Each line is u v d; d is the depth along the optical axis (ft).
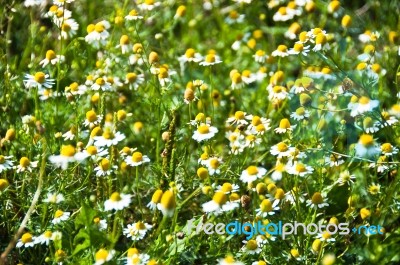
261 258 11.98
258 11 20.49
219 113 16.35
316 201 12.01
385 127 13.08
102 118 13.94
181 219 13.38
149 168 14.29
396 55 16.56
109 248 11.47
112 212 13.12
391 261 12.30
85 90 14.94
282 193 11.92
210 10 21.13
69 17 17.88
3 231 13.01
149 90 16.63
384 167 12.99
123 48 16.25
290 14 17.78
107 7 20.24
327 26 19.06
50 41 18.63
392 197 12.82
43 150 12.85
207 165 12.76
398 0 18.85
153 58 15.14
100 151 12.55
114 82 15.69
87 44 17.34
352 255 12.35
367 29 17.79
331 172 13.71
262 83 17.24
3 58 16.05
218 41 19.85
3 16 17.38
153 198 11.46
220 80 17.65
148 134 15.48
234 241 12.53
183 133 15.20
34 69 16.15
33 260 12.24
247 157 14.11
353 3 20.27
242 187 13.46
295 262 11.68
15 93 15.78
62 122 15.07
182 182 13.71
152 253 11.57
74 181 13.07
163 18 19.45
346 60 17.20
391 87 16.12
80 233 11.66
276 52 15.38
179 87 16.89
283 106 14.98
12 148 13.92
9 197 13.05
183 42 19.34
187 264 12.05
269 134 15.10
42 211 12.61
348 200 12.51
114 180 13.42
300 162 12.54
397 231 12.43
